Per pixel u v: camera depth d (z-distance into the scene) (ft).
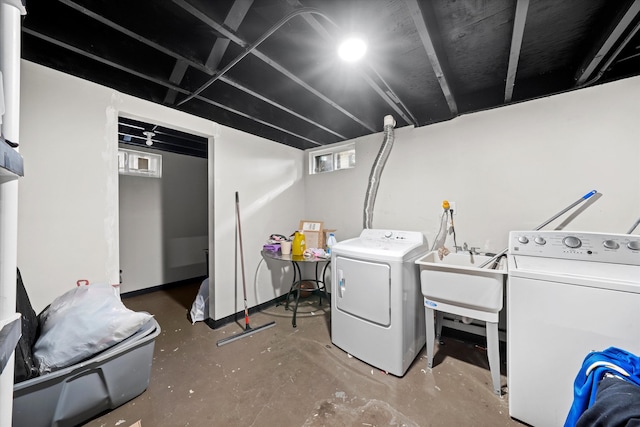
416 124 7.61
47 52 4.67
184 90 5.67
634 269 4.07
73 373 3.93
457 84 6.20
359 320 6.08
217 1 3.71
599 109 5.28
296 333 7.45
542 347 4.03
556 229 5.74
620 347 3.49
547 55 5.08
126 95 5.79
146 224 11.28
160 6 4.00
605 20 3.95
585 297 3.72
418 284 6.32
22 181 4.50
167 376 5.52
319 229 9.39
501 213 6.40
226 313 8.02
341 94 6.59
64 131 4.92
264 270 9.30
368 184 8.27
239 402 4.79
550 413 3.98
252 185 8.83
